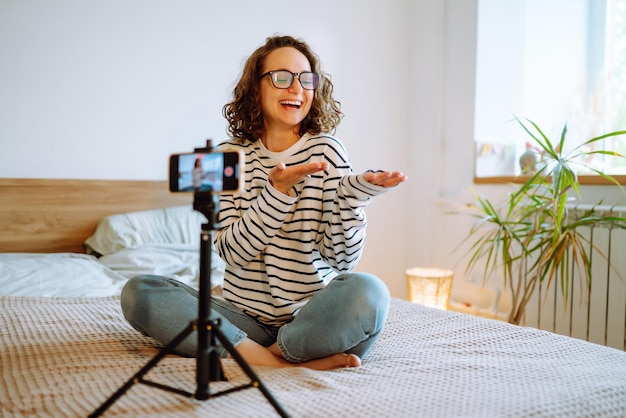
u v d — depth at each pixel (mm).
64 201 2094
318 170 937
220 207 1179
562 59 2674
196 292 1153
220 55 2459
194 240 2193
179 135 2383
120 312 1452
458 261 2686
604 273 2008
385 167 2932
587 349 1162
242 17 2500
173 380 936
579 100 2553
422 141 2881
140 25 2262
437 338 1270
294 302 1139
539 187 2135
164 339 1060
